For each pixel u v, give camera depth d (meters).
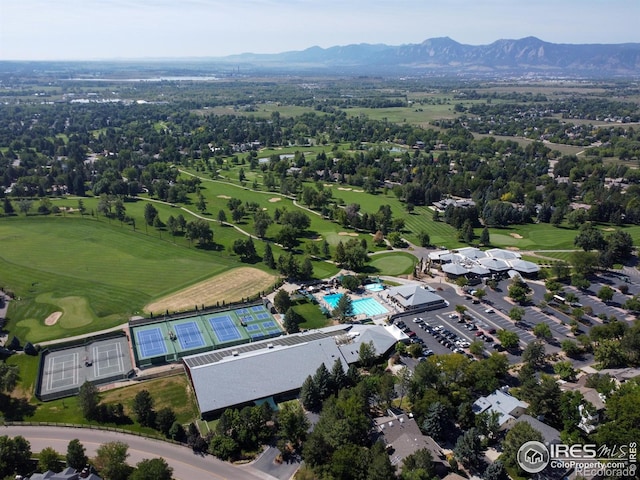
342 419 116.00
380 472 99.31
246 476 110.62
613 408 119.94
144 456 115.69
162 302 191.75
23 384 141.12
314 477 103.56
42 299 190.25
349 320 181.00
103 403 133.88
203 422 127.62
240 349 154.00
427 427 121.81
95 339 165.00
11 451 107.44
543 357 153.38
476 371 139.00
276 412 127.50
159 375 148.25
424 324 179.00
